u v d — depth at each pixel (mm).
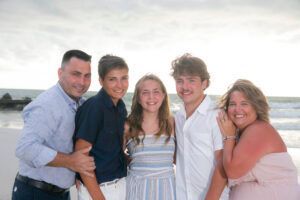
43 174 3348
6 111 40812
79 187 3443
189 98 3459
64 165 3080
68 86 3365
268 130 3107
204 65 3494
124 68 3369
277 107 34844
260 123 3174
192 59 3469
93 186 3221
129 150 3684
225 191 3465
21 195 3398
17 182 3461
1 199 5582
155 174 3564
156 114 3658
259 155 3006
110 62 3326
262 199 3018
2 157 9117
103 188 3328
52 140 3289
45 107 3189
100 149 3301
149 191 3529
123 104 3566
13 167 7914
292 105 35531
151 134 3615
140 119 3631
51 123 3207
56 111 3242
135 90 3680
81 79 3396
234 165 3055
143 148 3592
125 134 3613
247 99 3174
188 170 3527
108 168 3330
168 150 3643
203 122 3424
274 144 3055
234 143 3277
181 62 3479
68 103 3381
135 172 3619
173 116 3771
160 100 3605
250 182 3117
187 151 3527
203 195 3469
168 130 3643
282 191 3000
